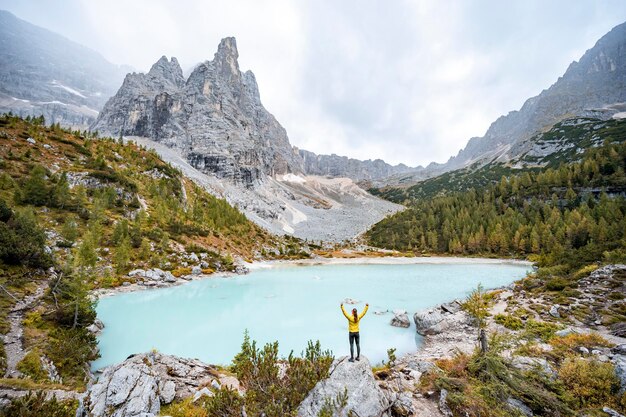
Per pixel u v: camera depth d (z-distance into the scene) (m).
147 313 36.84
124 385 13.08
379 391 11.77
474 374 14.65
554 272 42.81
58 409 11.44
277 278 66.31
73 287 28.20
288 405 11.17
